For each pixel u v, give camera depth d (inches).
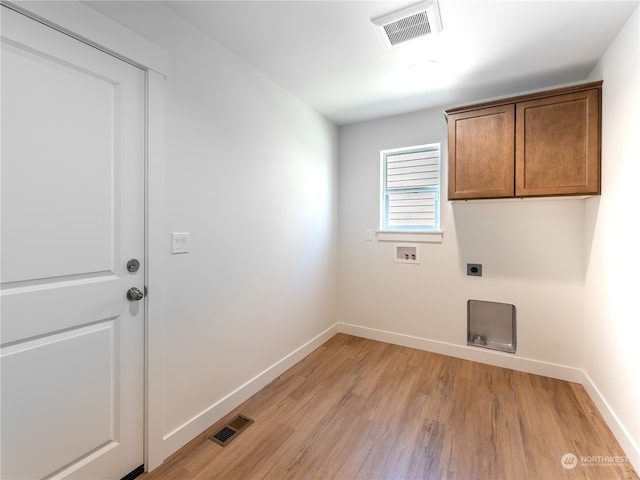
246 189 80.4
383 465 59.0
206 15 61.6
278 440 65.9
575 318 89.7
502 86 92.4
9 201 41.1
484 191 86.1
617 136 66.1
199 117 66.6
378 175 120.6
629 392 60.4
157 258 58.2
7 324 41.2
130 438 55.5
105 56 49.9
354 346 116.8
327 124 119.9
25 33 41.3
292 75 86.5
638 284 57.0
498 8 58.7
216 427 70.1
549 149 78.9
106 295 51.5
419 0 57.3
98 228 50.3
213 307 71.2
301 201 104.7
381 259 121.2
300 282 105.1
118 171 52.4
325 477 56.3
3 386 41.2
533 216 94.9
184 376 64.7
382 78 88.0
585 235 87.7
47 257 44.7
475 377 92.7
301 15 61.6
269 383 89.6
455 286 107.0
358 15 61.6
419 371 96.8
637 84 57.7
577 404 78.1
